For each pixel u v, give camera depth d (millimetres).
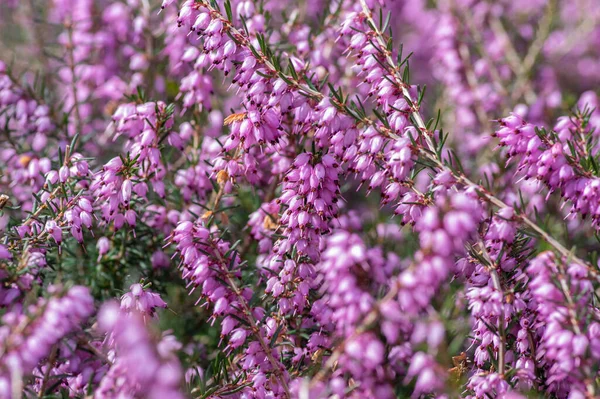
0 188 618
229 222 613
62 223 536
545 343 501
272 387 523
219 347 584
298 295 531
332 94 535
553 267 497
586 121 562
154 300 518
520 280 527
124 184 544
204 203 613
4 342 474
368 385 492
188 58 614
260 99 527
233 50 526
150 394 461
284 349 543
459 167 522
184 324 618
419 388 488
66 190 551
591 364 491
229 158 556
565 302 493
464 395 523
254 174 579
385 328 476
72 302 481
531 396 507
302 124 537
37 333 476
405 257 633
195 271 522
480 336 525
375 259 486
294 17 638
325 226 528
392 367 521
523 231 516
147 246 609
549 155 521
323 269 483
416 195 521
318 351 532
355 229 615
